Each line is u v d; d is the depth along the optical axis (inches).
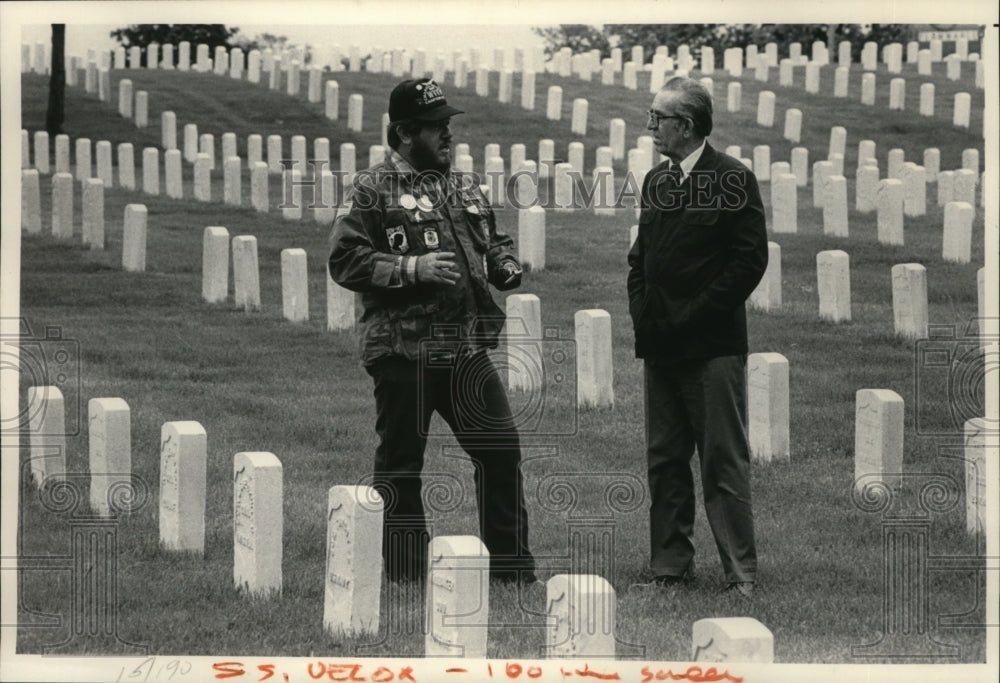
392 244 285.3
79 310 536.4
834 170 705.0
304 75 856.3
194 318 535.2
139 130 794.2
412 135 289.0
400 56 865.5
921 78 880.3
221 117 811.4
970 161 728.3
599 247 606.9
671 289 281.9
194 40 905.5
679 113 281.6
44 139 740.0
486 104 814.5
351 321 526.9
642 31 920.9
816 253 608.7
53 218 644.7
